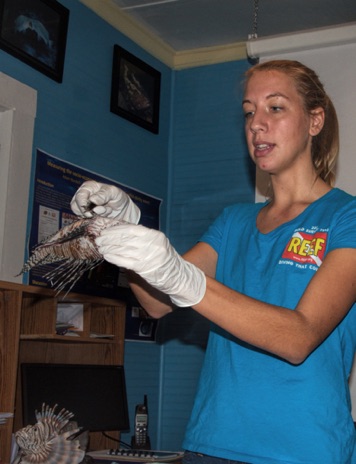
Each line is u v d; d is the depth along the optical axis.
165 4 4.12
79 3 3.88
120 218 1.41
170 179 4.59
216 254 1.48
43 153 3.54
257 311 1.09
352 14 4.10
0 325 3.03
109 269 3.93
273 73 1.38
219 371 1.28
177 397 4.30
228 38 4.49
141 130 4.36
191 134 4.57
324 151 1.44
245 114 1.42
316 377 1.20
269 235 1.34
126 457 3.22
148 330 4.28
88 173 3.85
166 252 1.04
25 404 3.13
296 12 4.12
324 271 1.19
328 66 3.91
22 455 1.50
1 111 3.37
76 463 1.46
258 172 4.12
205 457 1.24
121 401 3.64
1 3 3.31
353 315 1.27
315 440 1.17
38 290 3.11
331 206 1.31
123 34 4.25
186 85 4.63
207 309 1.08
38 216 3.47
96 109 3.97
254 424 1.20
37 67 3.51
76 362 3.64
